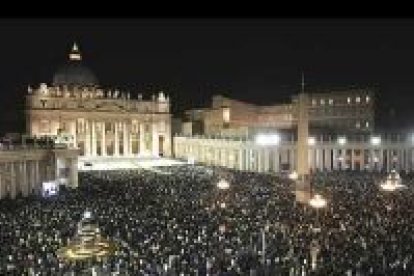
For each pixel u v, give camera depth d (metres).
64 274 45.50
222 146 176.88
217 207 80.69
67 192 104.62
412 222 66.56
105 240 53.53
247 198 89.06
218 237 59.47
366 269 46.81
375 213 72.81
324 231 61.81
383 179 119.25
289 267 47.91
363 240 56.81
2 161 99.00
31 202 92.00
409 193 93.50
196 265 48.34
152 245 55.69
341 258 50.22
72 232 62.41
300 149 90.75
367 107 174.25
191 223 67.94
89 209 79.94
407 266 47.53
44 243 56.84
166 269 47.03
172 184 114.38
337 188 100.25
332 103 184.50
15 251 53.16
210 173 142.75
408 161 156.25
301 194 87.69
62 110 194.75
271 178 126.19
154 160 195.50
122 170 155.88
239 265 48.66
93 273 45.97
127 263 48.62
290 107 192.12
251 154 161.62
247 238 58.88
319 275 45.78
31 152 109.44
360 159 158.62
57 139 141.75
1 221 70.12
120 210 79.06
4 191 99.94
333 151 160.12
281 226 64.81
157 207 81.88
